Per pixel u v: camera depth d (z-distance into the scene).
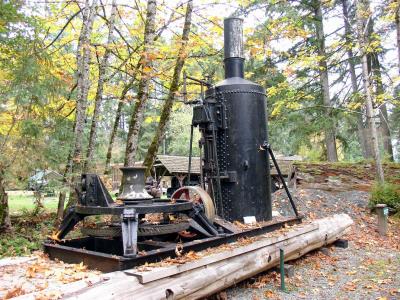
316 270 5.56
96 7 8.15
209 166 5.96
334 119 14.98
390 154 17.92
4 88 6.79
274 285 4.86
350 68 16.38
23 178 7.03
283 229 5.64
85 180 4.30
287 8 12.55
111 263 3.58
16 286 3.19
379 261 6.09
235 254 4.23
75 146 7.05
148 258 3.66
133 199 4.23
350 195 10.52
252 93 6.10
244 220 5.75
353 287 4.84
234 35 6.45
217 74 10.20
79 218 4.50
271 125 15.40
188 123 27.00
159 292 3.23
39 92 6.68
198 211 4.62
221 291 4.39
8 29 6.94
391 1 10.69
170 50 7.77
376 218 9.22
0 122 7.16
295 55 13.75
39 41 7.15
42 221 7.41
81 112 7.22
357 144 29.36
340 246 7.01
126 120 26.83
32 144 6.82
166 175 16.11
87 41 7.26
